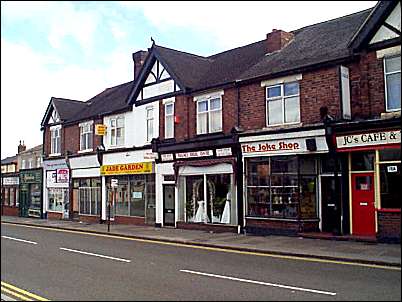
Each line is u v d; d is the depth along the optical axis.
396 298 8.28
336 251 13.83
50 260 13.13
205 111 21.80
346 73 16.56
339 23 20.88
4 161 52.12
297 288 9.16
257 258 13.41
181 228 22.38
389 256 12.71
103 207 28.05
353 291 8.87
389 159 15.32
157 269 11.52
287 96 18.31
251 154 19.20
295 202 17.89
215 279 10.16
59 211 32.41
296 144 17.58
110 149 27.42
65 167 31.67
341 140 16.20
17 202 38.03
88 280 10.20
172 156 22.94
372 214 16.09
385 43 15.31
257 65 20.70
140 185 25.55
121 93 30.73
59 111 32.78
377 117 15.45
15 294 8.99
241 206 19.69
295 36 22.09
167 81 24.00
